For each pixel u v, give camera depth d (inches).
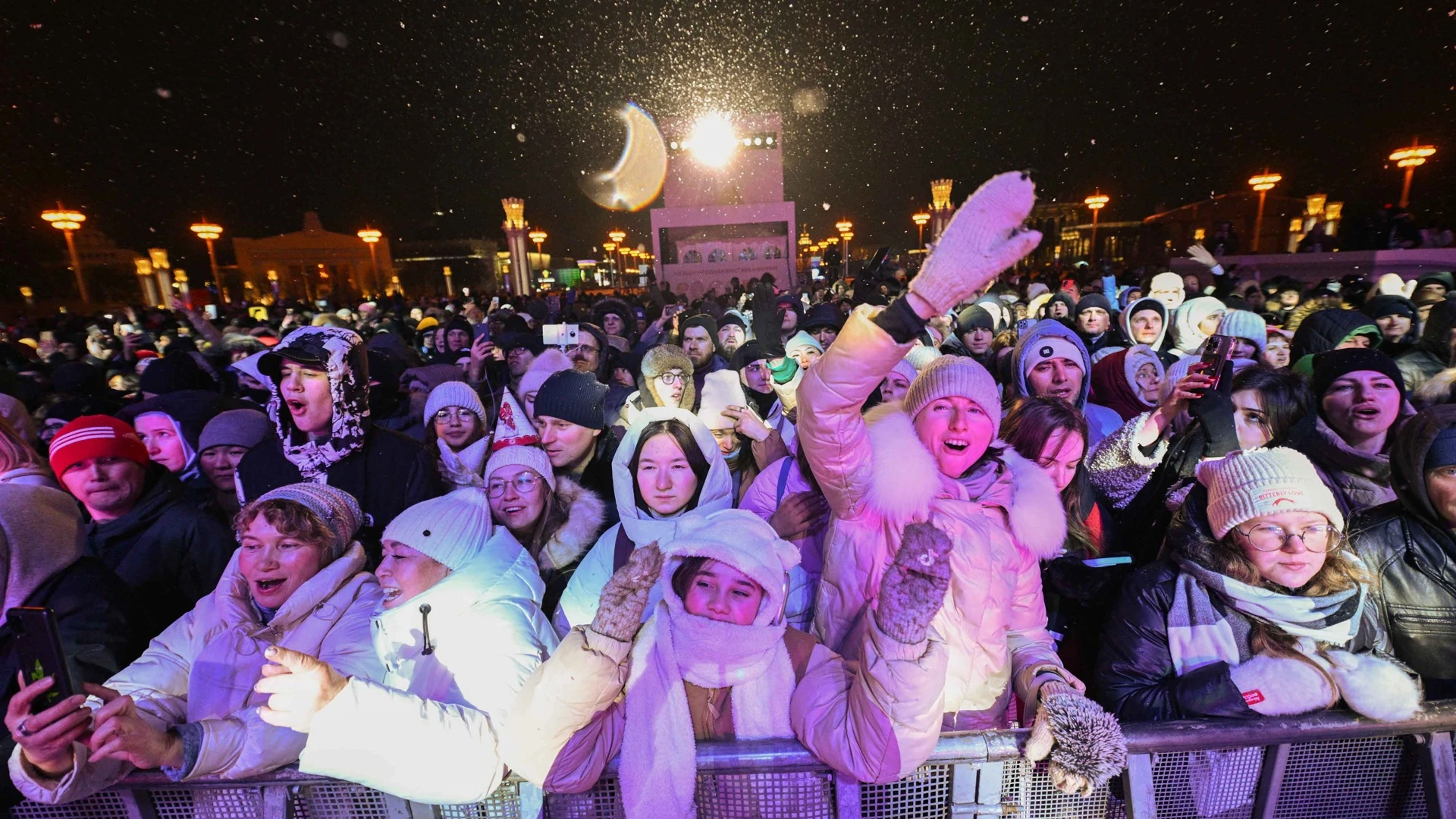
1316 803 57.1
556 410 105.7
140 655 71.8
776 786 53.8
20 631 46.8
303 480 103.4
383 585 66.1
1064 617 80.7
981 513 61.6
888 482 58.2
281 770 54.6
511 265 1259.8
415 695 56.2
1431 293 256.5
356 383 103.9
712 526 54.3
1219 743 53.3
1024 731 53.8
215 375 213.3
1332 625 58.4
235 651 63.2
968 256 46.3
